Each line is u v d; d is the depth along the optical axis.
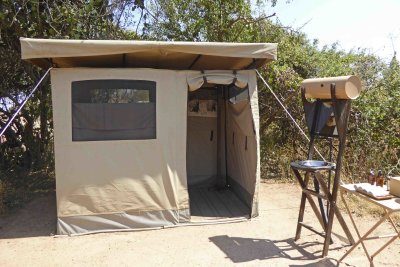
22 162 7.02
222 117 5.86
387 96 6.50
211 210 4.76
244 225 4.18
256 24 6.86
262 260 3.28
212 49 3.84
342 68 7.11
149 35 6.98
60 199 3.85
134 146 3.97
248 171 4.73
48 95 6.68
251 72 4.28
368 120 6.25
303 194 3.68
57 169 3.80
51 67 4.14
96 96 3.86
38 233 3.97
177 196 4.14
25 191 5.72
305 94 3.54
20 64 6.34
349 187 3.07
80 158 3.85
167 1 6.87
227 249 3.53
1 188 5.30
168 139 4.05
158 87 4.00
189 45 3.79
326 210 3.64
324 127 3.40
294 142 6.92
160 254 3.42
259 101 6.89
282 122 7.23
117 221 3.99
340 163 3.18
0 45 6.12
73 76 3.79
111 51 3.65
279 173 6.59
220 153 5.93
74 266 3.20
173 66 4.85
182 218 4.19
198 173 6.00
